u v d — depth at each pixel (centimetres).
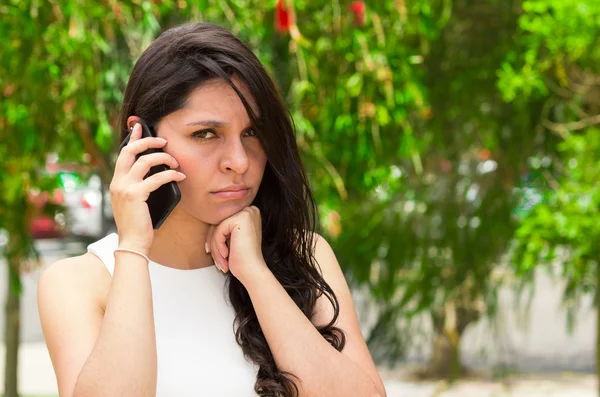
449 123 547
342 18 407
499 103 529
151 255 184
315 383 173
